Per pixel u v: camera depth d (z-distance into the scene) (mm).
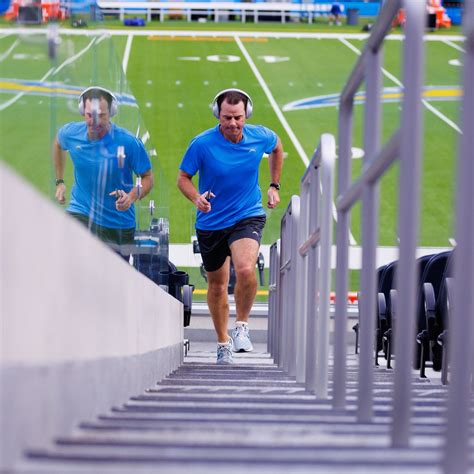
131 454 5094
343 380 9445
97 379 7730
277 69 75938
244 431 6301
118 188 11320
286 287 17750
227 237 18750
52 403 5926
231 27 92562
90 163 9539
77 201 9211
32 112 7199
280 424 7160
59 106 8203
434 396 11055
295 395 11164
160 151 54875
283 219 19891
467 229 5078
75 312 6699
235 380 13727
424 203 49312
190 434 6156
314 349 12250
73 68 8805
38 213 5512
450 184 52250
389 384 13438
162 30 88625
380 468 4602
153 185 15477
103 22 10852
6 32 6496
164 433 6219
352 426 7109
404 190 6094
